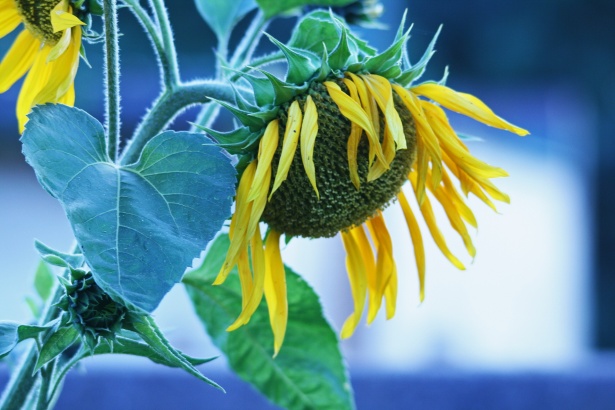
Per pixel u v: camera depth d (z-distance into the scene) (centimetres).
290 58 157
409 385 221
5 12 167
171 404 218
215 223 148
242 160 156
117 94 156
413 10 573
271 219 161
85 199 146
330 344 175
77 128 150
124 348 153
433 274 557
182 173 149
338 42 159
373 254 168
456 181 179
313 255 502
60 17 155
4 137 468
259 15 174
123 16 443
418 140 160
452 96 160
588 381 223
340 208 160
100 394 216
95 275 143
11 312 509
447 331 562
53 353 151
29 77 170
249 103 158
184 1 457
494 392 222
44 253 154
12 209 506
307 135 154
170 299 475
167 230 147
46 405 156
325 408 177
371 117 157
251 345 176
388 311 169
